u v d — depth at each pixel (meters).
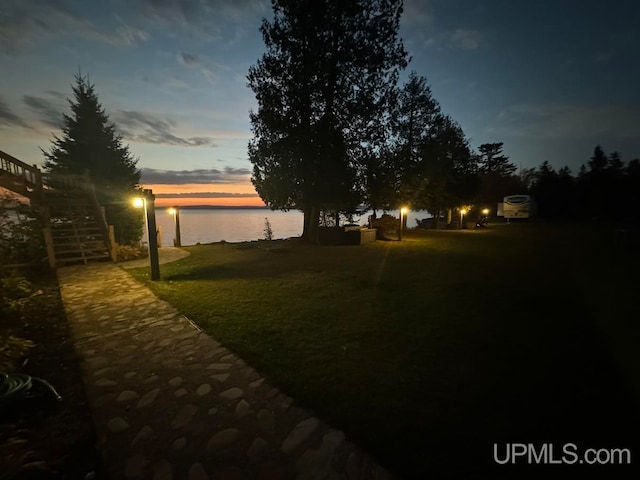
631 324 4.98
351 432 2.66
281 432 2.71
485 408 2.94
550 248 13.91
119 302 6.54
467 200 25.73
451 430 2.66
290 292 7.10
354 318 5.40
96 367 3.91
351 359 3.94
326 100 14.05
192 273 9.28
